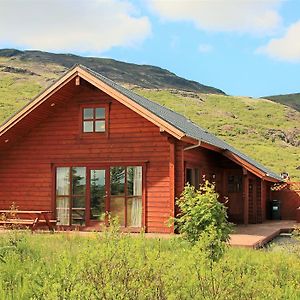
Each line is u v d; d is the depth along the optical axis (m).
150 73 184.62
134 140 19.47
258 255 11.05
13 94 101.75
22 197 21.05
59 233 16.19
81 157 20.25
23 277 7.29
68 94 20.25
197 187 21.45
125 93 18.94
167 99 109.69
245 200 23.53
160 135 19.06
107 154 19.84
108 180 19.73
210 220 11.52
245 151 67.62
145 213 18.92
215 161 24.61
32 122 20.64
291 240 19.09
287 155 68.31
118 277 4.80
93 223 19.80
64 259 5.64
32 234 15.50
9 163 21.41
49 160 20.75
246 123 90.50
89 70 19.22
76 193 20.25
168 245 11.74
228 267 6.55
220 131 79.81
